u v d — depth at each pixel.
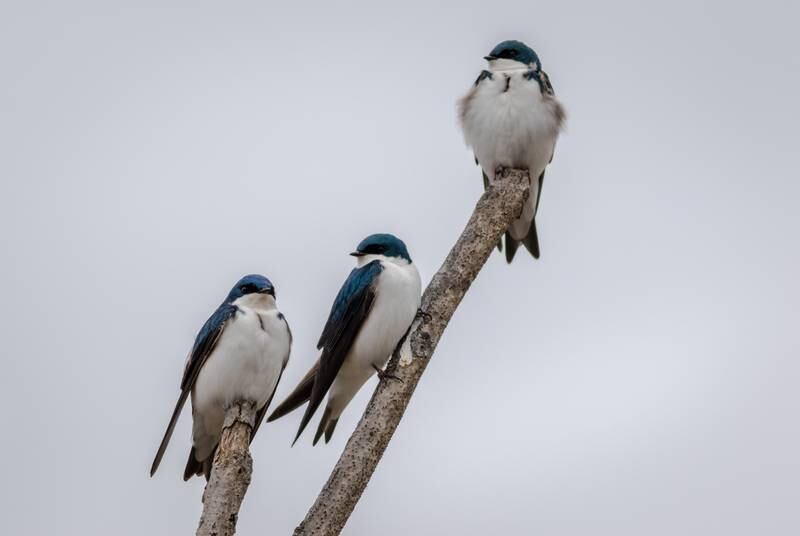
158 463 11.34
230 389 11.52
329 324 11.95
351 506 9.51
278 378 11.77
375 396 10.16
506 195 11.16
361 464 9.73
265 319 11.62
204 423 11.84
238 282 11.98
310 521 9.33
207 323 11.67
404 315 11.77
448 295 10.70
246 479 9.23
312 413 11.62
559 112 13.75
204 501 9.09
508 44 14.22
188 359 11.75
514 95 13.70
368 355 11.81
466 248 10.93
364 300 11.73
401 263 12.10
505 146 13.77
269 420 12.51
